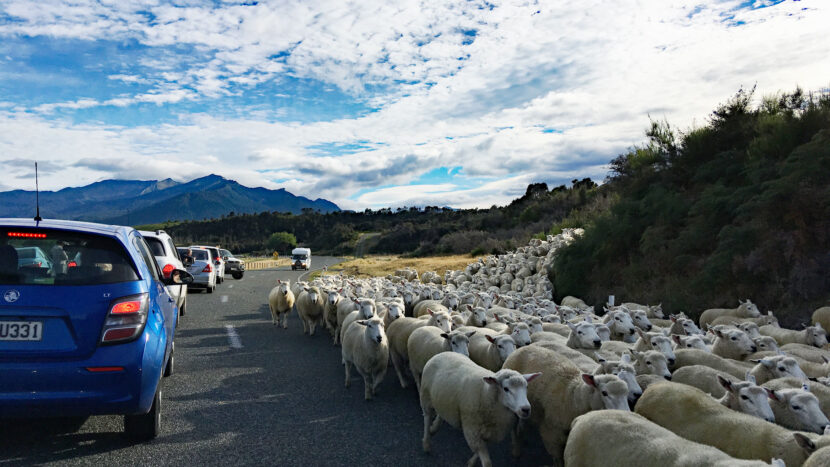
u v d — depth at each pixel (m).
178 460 4.71
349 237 139.88
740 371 6.73
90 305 4.42
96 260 4.70
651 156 21.27
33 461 4.50
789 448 4.12
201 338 11.21
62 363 4.25
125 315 4.55
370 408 6.76
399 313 10.50
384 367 7.32
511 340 7.06
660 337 7.24
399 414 6.56
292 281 30.45
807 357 7.99
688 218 16.23
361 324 7.89
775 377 6.44
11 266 4.43
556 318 10.61
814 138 13.81
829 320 10.42
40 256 4.64
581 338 7.83
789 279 12.20
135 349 4.52
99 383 4.33
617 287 16.70
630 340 9.76
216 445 5.14
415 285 18.23
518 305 14.65
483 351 7.59
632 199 19.97
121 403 4.43
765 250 12.59
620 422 4.17
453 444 5.62
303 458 4.94
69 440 5.02
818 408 5.12
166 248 11.76
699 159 19.30
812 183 12.68
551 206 47.78
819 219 12.28
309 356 9.76
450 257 46.25
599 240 18.17
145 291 4.81
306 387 7.60
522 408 4.82
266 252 134.62
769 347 8.43
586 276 18.31
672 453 3.69
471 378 5.27
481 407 5.02
